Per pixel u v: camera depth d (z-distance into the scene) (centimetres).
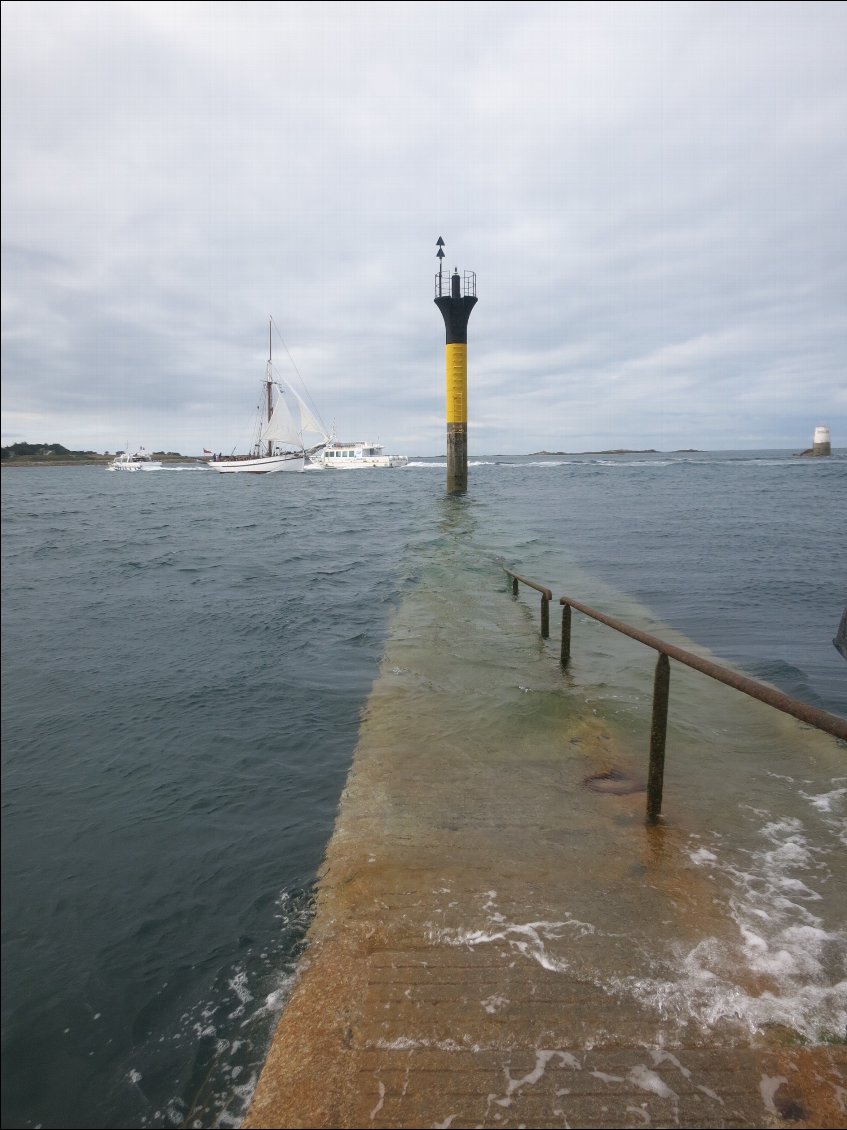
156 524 2536
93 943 285
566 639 627
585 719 498
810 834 329
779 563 1358
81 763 462
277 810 394
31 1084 219
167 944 282
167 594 1071
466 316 3262
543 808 363
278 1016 236
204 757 470
